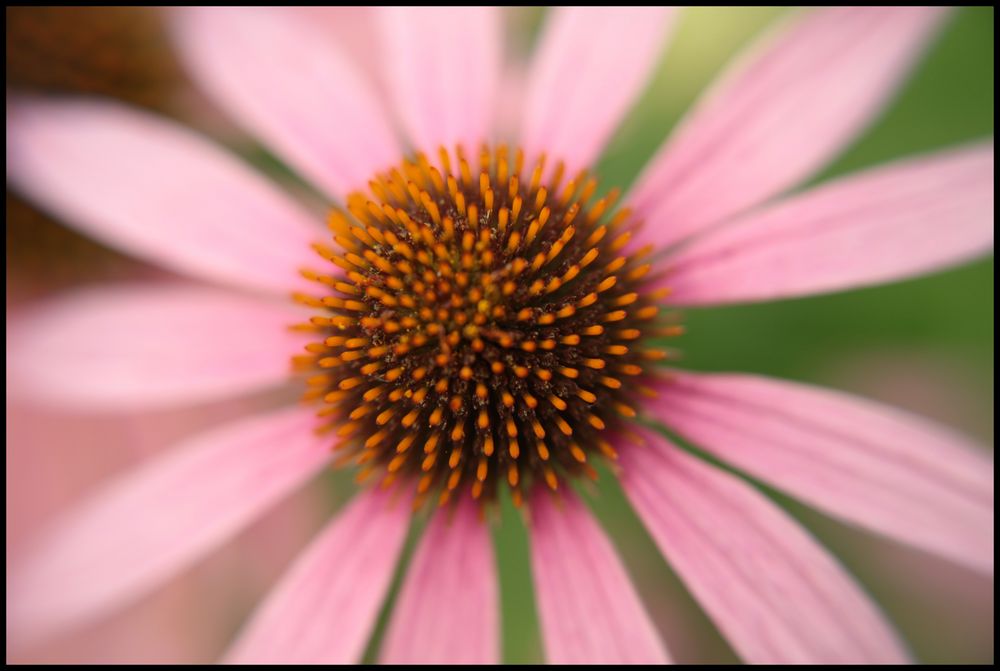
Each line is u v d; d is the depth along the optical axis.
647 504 0.25
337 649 0.25
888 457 0.25
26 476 0.29
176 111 0.29
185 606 0.28
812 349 0.28
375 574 0.26
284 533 0.28
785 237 0.25
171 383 0.27
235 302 0.27
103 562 0.26
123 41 0.29
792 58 0.26
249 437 0.27
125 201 0.27
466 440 0.25
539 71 0.27
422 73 0.27
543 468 0.25
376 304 0.25
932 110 0.28
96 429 0.29
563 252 0.25
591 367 0.25
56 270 0.29
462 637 0.25
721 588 0.25
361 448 0.26
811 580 0.25
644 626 0.25
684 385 0.26
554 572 0.25
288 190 0.29
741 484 0.25
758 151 0.26
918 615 0.28
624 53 0.26
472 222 0.25
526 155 0.27
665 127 0.28
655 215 0.26
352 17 0.29
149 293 0.27
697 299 0.26
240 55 0.27
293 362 0.26
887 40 0.25
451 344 0.25
